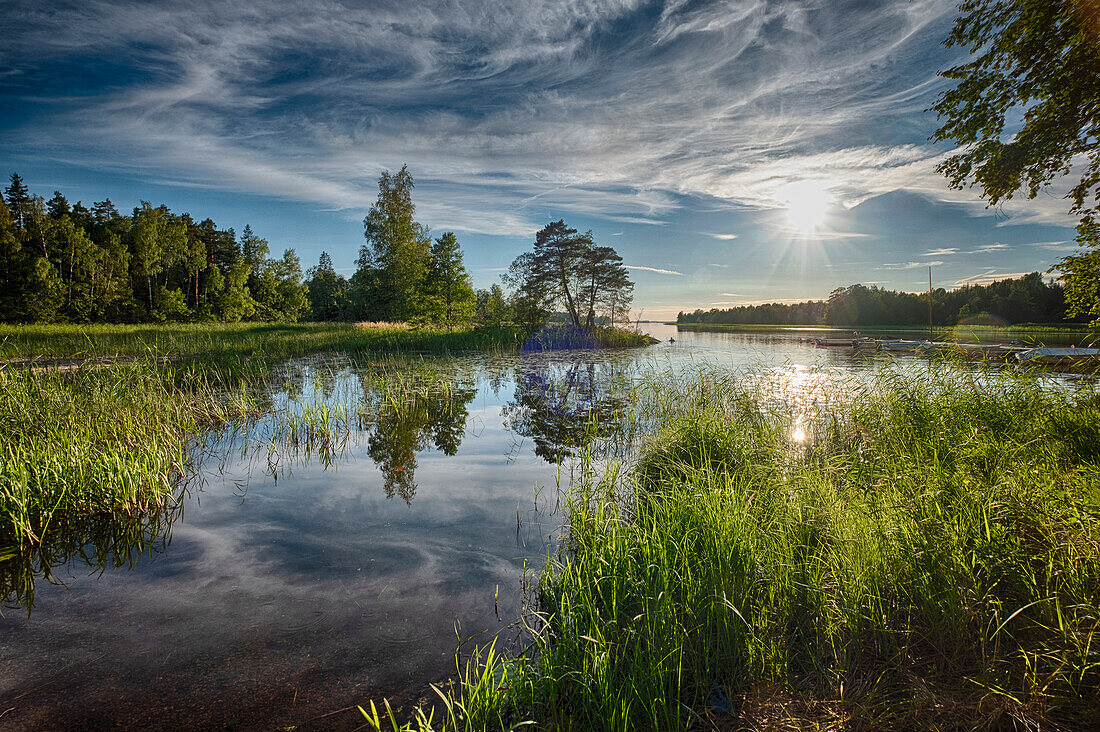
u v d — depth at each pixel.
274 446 7.05
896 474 4.00
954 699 2.13
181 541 4.21
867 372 9.63
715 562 2.98
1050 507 3.03
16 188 52.06
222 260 62.41
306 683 2.55
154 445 5.84
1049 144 7.57
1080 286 7.79
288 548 4.08
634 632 2.47
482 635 2.94
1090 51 6.89
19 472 4.53
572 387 12.66
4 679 2.57
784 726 2.11
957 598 2.50
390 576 3.62
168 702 2.41
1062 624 2.28
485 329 29.94
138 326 31.02
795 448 5.63
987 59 8.10
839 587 2.78
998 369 6.66
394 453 6.88
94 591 3.44
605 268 34.34
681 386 10.30
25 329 25.12
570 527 4.26
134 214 56.06
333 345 21.94
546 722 2.19
